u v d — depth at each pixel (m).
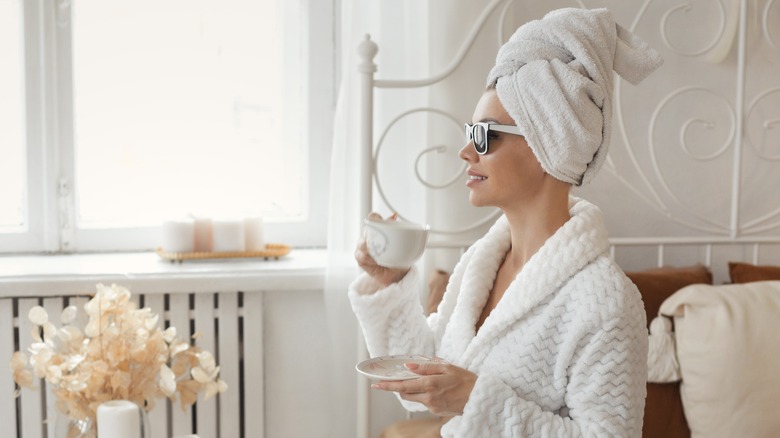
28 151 2.13
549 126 1.07
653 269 2.14
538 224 1.13
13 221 2.16
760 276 2.10
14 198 2.16
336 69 2.26
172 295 1.97
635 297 1.06
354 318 2.00
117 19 2.17
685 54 2.23
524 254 1.16
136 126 2.21
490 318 1.12
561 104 1.06
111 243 2.21
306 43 2.24
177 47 2.21
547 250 1.09
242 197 2.28
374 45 1.92
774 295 1.90
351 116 1.98
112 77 2.18
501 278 1.20
